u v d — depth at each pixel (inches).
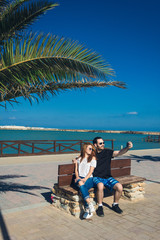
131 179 199.0
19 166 404.8
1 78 144.3
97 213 163.0
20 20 173.0
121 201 197.0
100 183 165.5
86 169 171.6
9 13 178.4
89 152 171.5
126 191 200.7
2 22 168.9
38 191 234.5
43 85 154.6
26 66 139.5
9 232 134.5
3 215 162.9
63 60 142.1
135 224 147.8
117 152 179.8
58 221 152.3
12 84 151.6
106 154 180.9
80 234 132.8
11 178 300.4
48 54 139.1
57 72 150.2
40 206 183.2
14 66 138.5
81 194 162.2
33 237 128.2
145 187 250.8
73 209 160.7
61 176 171.3
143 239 127.1
